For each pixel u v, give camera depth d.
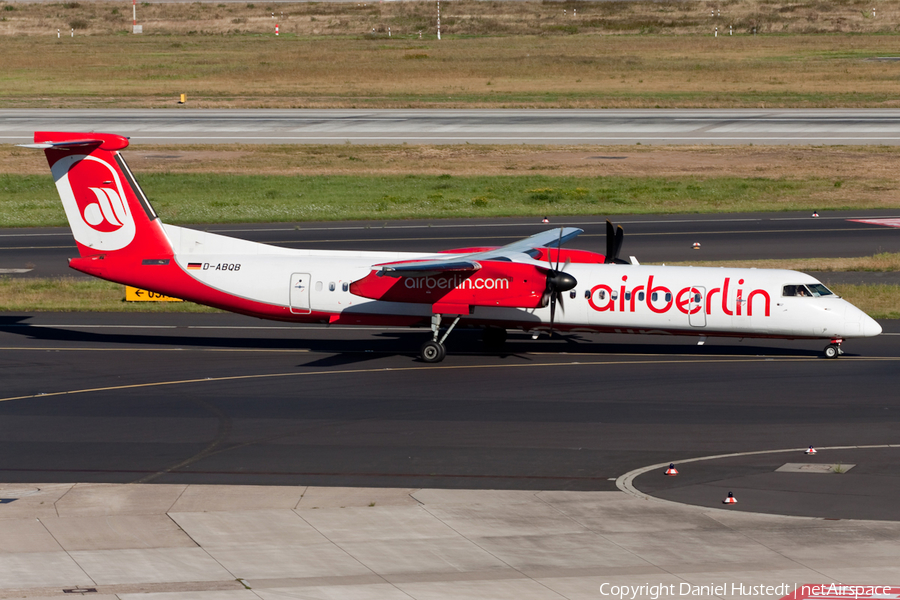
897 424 82.19
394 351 113.88
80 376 101.00
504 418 85.31
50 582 50.38
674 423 83.25
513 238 182.62
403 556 54.19
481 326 113.62
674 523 59.16
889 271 154.12
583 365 105.88
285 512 61.84
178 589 49.53
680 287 108.31
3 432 81.25
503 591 49.34
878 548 54.66
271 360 108.81
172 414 86.88
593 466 72.06
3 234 194.12
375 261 113.25
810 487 65.94
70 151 112.44
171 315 135.25
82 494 65.62
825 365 104.44
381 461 73.62
